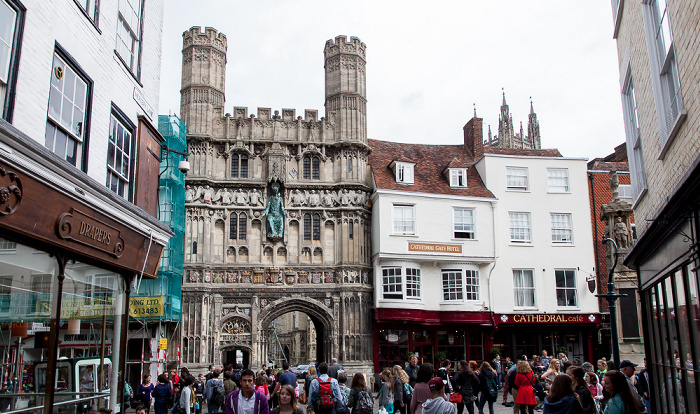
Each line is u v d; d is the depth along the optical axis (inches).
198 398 875.4
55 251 475.8
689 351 438.9
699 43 357.4
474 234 1480.1
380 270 1419.8
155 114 737.6
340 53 1534.2
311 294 1402.6
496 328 1444.4
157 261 698.2
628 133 637.3
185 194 1375.5
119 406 602.9
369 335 1407.5
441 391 395.5
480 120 1686.8
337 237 1439.5
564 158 1574.8
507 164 1552.7
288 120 1483.8
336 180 1475.1
